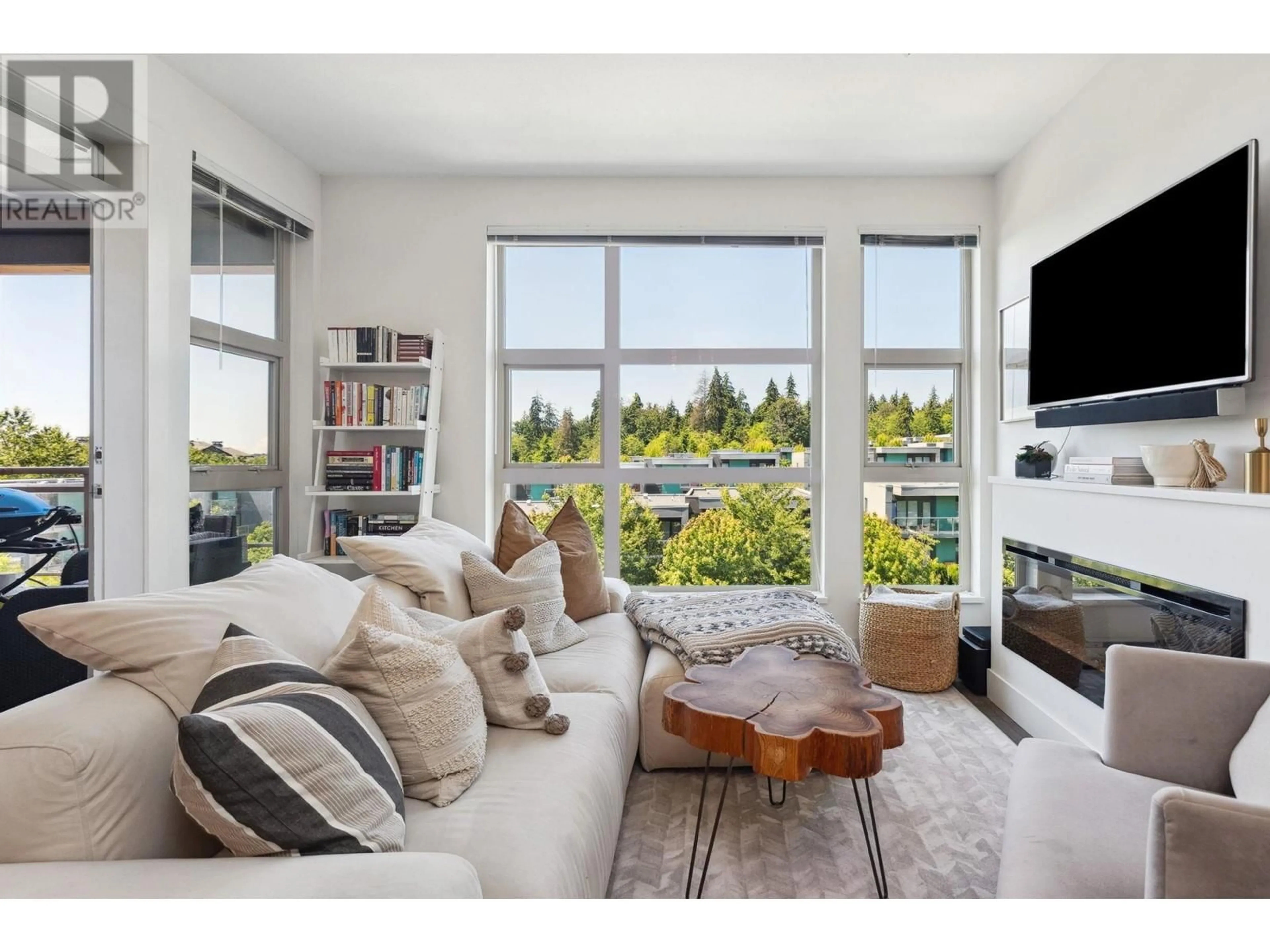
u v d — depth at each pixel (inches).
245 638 48.6
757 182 147.1
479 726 59.9
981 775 92.3
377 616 59.8
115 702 43.0
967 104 116.9
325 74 108.0
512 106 117.6
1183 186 82.8
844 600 147.8
